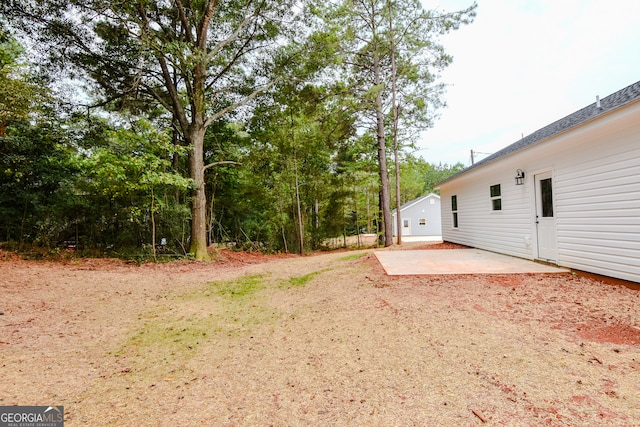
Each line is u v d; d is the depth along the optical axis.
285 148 13.38
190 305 4.92
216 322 4.05
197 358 2.94
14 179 9.87
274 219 14.50
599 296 3.92
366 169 17.50
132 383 2.47
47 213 10.27
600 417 1.75
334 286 5.50
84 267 7.93
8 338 3.39
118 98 11.18
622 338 2.74
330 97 13.27
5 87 7.54
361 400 2.08
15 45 9.58
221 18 11.30
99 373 2.64
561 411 1.82
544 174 6.23
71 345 3.28
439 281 5.05
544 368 2.31
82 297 5.25
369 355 2.74
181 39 10.78
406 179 25.61
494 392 2.06
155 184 8.85
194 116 10.42
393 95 13.72
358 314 3.87
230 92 12.20
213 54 9.80
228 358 2.91
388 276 5.57
